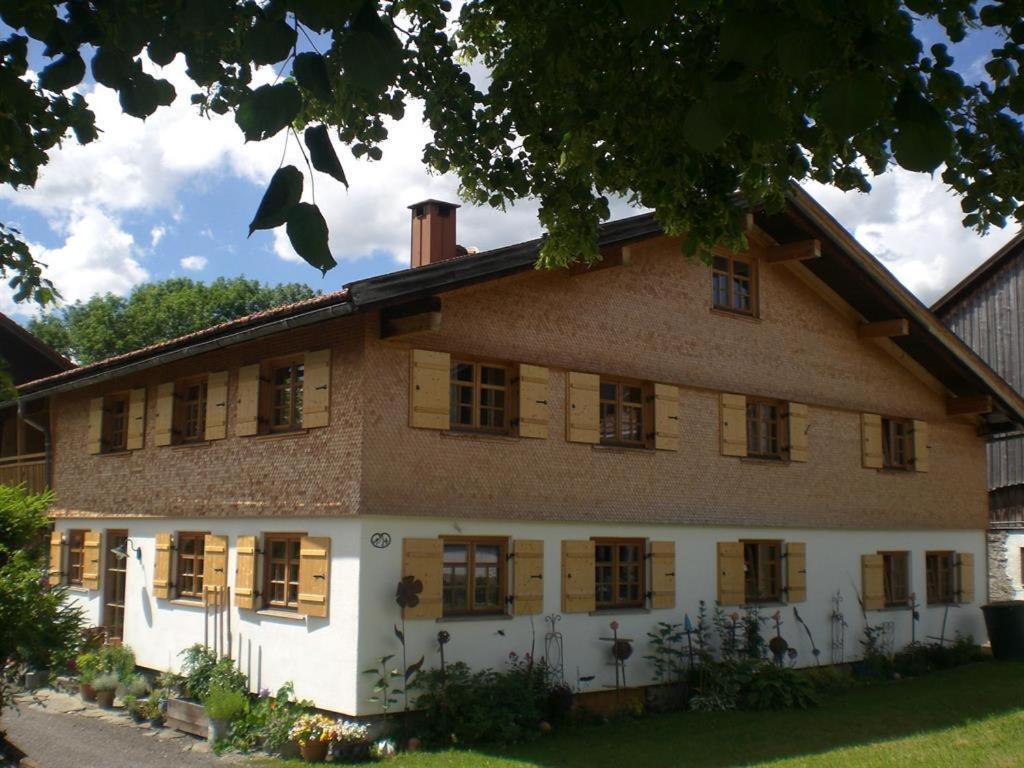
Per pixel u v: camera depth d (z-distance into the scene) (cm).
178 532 1577
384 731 1212
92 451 1800
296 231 247
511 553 1352
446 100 759
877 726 1336
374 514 1226
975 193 616
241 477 1434
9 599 938
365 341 1244
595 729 1324
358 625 1206
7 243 668
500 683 1277
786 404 1775
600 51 592
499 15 682
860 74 247
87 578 1784
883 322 1884
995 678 1759
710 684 1515
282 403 1420
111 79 310
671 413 1575
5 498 1010
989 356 2769
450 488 1301
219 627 1449
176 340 1456
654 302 1584
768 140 271
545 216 801
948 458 2108
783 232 1758
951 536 2094
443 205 1658
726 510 1642
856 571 1862
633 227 1460
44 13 319
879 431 1939
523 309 1405
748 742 1236
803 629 1747
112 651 1595
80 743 1275
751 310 1755
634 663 1475
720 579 1614
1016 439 2519
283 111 251
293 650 1305
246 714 1273
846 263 1772
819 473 1816
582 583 1422
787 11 244
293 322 1208
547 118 734
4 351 2491
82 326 4691
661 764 1113
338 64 259
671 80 562
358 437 1234
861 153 561
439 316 1206
